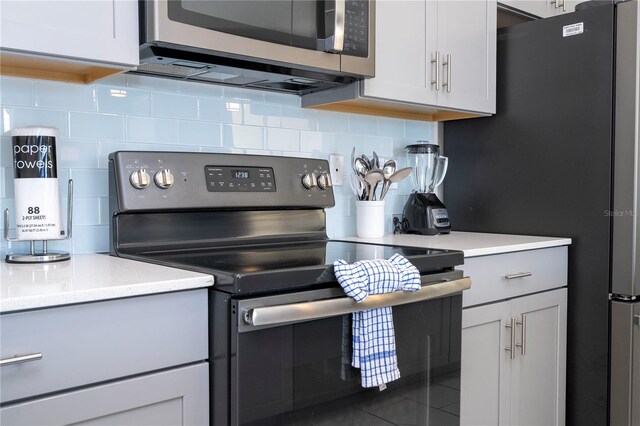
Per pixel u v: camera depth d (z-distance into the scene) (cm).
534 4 251
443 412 162
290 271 124
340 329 133
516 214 230
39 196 142
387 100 196
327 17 168
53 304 100
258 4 154
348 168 223
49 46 125
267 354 120
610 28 202
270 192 179
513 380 195
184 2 140
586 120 209
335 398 133
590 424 208
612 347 202
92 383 106
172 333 116
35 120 152
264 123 198
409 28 199
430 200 230
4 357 96
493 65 230
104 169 164
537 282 201
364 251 163
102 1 132
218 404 120
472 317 179
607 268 203
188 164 164
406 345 150
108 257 153
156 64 157
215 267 127
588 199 209
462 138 249
